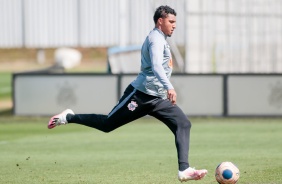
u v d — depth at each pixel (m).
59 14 73.75
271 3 67.62
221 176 23.00
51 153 37.12
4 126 54.25
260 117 56.66
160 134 46.81
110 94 57.56
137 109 23.34
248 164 31.22
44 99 59.03
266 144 39.88
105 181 26.92
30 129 51.69
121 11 68.81
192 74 56.66
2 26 73.06
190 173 22.59
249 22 66.25
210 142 41.28
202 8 63.59
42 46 73.81
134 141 42.72
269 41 67.69
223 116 56.78
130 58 69.50
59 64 129.38
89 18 74.38
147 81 23.02
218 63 64.69
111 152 37.22
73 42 74.19
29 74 59.22
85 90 58.09
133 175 28.47
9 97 80.06
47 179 27.62
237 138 43.31
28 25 73.31
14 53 144.00
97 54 142.62
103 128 24.02
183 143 22.92
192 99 56.84
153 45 22.45
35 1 73.25
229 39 65.25
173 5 69.75
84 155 35.97
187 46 63.22
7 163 32.88
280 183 25.47
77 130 50.72
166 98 23.50
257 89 56.56
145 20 71.00
